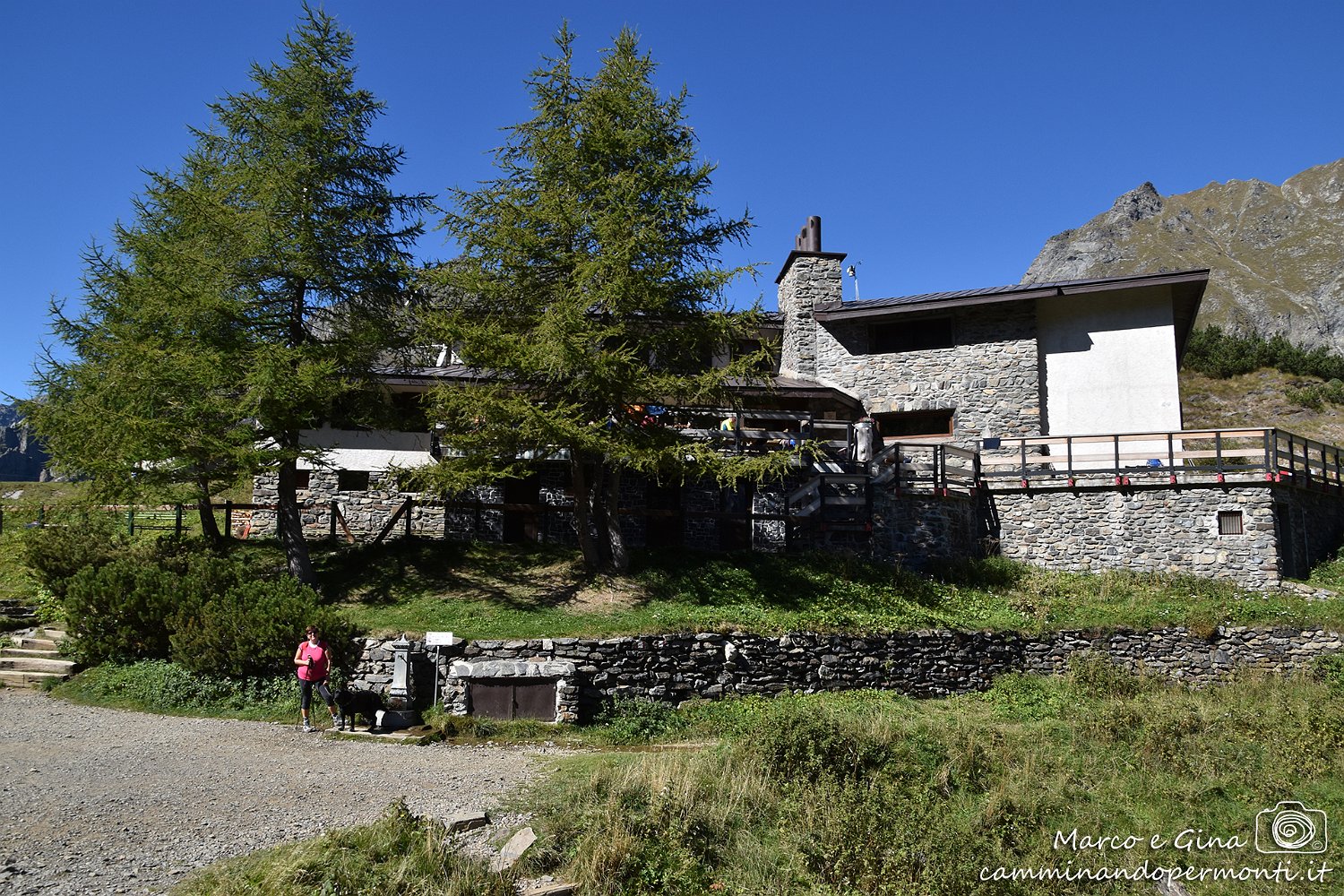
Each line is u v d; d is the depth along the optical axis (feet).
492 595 56.34
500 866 25.20
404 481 55.62
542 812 29.91
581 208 56.95
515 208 55.62
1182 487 66.44
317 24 57.11
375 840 25.26
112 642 49.73
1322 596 61.00
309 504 68.69
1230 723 42.91
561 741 43.52
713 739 45.19
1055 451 80.23
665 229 57.41
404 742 41.24
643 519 72.38
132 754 35.91
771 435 70.74
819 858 27.89
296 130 55.26
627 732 45.14
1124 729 42.93
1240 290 483.10
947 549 69.15
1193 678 57.62
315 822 28.02
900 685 54.85
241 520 76.38
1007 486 72.49
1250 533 63.93
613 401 56.90
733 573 61.11
